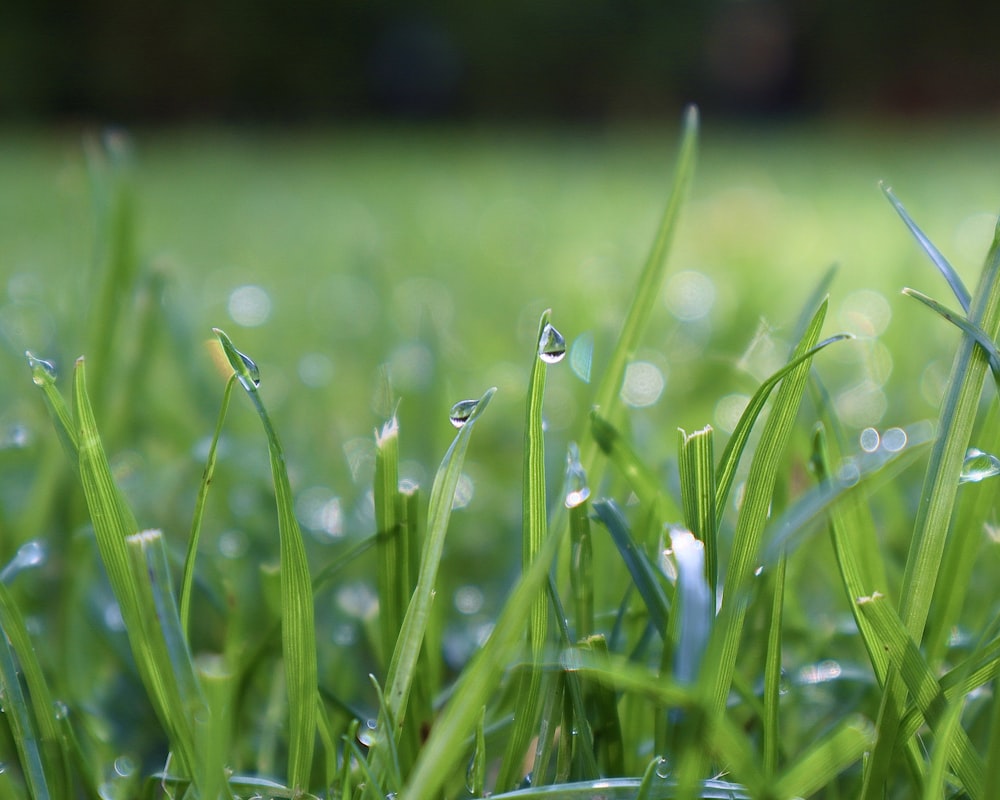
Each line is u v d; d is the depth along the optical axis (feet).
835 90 16.97
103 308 1.12
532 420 0.79
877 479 0.80
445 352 1.73
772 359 1.46
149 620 0.76
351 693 0.95
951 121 16.38
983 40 16.17
